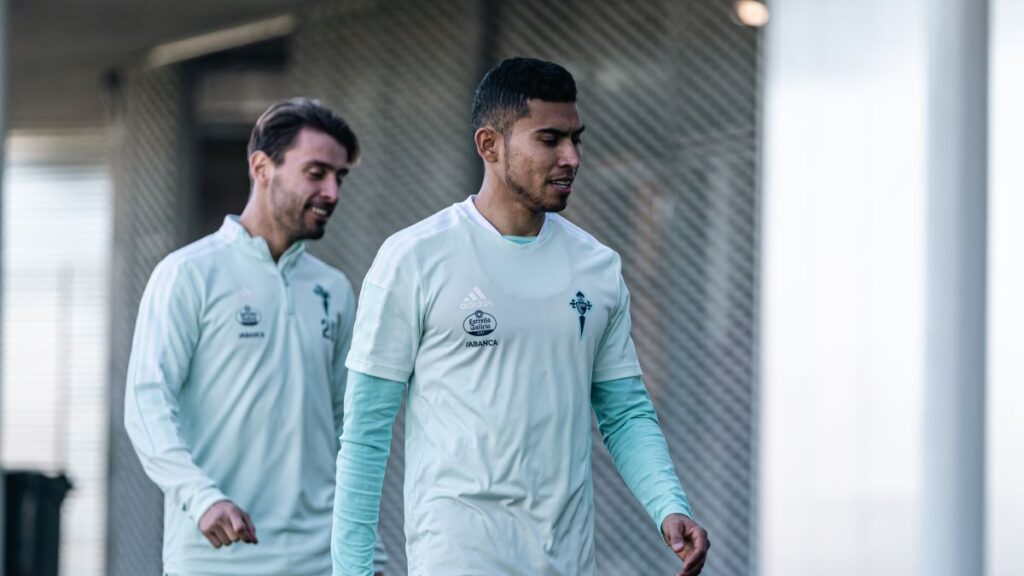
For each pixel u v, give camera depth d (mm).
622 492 25391
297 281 15664
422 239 11375
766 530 22422
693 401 24484
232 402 15164
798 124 22234
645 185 25328
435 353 11336
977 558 17688
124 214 34812
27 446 37938
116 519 34094
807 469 21859
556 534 11289
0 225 25625
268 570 15039
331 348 15805
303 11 30406
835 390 21438
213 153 33500
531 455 11234
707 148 24438
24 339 38188
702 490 24250
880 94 20875
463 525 11203
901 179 20500
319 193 15445
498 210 11469
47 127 37938
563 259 11555
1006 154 18531
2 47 25547
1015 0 18625
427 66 28188
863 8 21188
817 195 21875
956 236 17828
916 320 20203
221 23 31156
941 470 17812
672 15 25031
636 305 25375
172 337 14914
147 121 34219
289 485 15219
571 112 11234
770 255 22562
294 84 30672
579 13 26391
